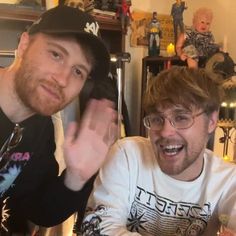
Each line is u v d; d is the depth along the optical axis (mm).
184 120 586
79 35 448
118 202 638
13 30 1222
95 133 480
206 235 652
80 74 466
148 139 699
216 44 1522
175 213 641
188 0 1692
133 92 1644
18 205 607
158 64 1493
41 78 449
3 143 517
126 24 1374
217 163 674
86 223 606
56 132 787
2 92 485
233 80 1278
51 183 586
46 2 1156
